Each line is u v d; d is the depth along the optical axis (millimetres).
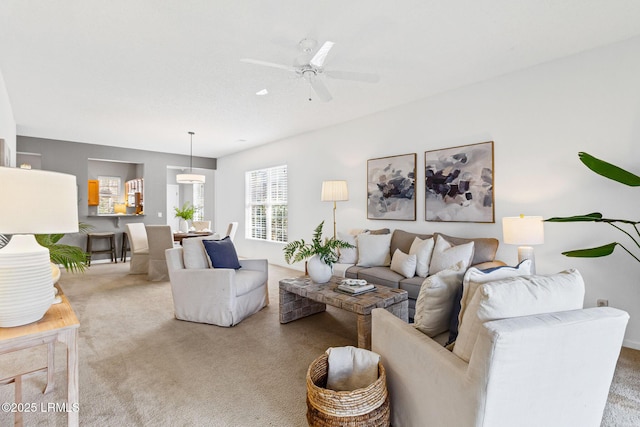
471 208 3531
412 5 2137
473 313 1264
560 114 2943
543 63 3033
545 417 1192
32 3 2102
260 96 3826
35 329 1311
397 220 4281
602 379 1289
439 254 3180
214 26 2375
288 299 3189
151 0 2072
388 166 4352
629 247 2600
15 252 1332
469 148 3545
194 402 1852
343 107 4285
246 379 2107
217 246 3469
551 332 1112
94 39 2557
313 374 1647
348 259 3939
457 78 3383
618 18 2314
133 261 5445
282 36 2512
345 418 1396
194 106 4176
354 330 2990
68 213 1414
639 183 2186
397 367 1592
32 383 2039
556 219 2480
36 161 6738
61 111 4367
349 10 2186
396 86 3584
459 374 1184
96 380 2080
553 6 2170
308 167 5625
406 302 2732
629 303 2607
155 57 2857
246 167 7238
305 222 5727
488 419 1104
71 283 4773
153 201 7277
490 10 2205
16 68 3070
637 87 2566
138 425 1648
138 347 2592
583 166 2822
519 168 3197
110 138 6027
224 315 3059
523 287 1218
